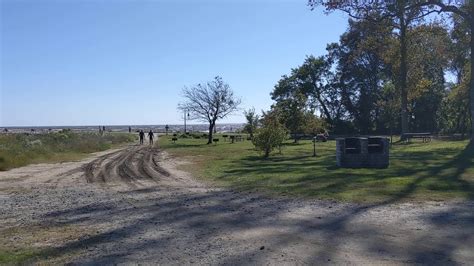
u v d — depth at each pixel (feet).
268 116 111.96
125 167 85.66
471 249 24.27
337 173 60.75
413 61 147.64
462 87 166.91
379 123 241.96
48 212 40.19
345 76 250.57
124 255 25.11
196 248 25.99
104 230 31.71
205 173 69.82
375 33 136.05
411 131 230.89
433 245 25.17
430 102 224.53
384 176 55.83
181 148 145.89
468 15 101.35
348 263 22.34
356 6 111.24
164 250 25.85
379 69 236.43
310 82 256.32
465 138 158.51
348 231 28.84
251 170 69.87
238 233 29.25
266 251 24.86
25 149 107.65
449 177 53.36
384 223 30.78
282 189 48.44
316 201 40.42
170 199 44.96
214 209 38.24
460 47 151.12
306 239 27.14
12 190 56.34
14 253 26.23
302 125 169.68
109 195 50.21
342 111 256.73
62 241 28.91
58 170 81.92
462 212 33.91
